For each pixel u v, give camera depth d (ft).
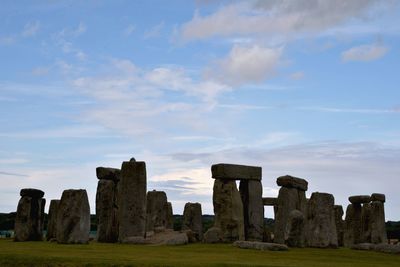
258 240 136.36
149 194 158.30
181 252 100.53
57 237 116.78
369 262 98.17
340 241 176.35
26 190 132.87
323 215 128.98
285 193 137.80
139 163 125.59
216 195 133.18
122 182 125.08
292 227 122.93
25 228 131.23
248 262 85.87
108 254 92.84
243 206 137.49
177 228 191.62
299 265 84.84
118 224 128.16
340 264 90.89
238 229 129.90
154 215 156.35
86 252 95.55
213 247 112.37
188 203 168.96
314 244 126.72
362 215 171.83
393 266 91.45
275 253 104.17
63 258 83.66
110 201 130.82
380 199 168.14
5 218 225.15
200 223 167.02
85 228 117.08
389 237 246.88
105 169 132.67
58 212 117.70
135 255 92.17
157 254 95.14
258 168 139.95
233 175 133.49
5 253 89.25
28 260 82.84
